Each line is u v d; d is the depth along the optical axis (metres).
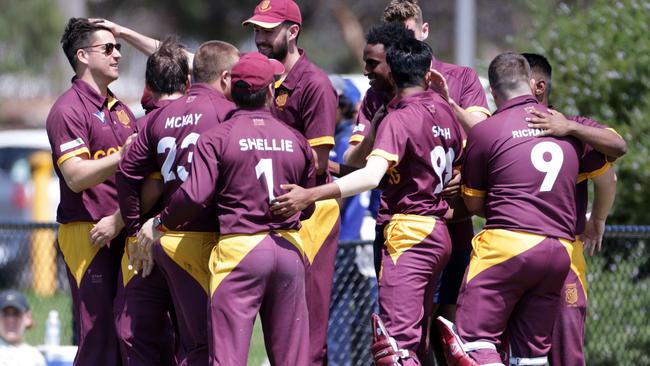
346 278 29.67
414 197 22.36
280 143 21.34
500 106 22.64
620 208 32.59
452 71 24.89
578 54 34.12
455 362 21.97
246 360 20.88
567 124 22.12
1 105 102.44
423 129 22.08
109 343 24.14
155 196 22.83
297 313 21.55
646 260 30.44
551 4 37.97
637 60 33.31
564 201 21.97
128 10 119.00
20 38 92.19
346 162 24.72
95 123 23.88
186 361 22.34
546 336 22.41
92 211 23.97
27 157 64.00
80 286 24.09
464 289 22.23
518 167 21.86
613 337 30.61
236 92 21.53
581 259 23.61
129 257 22.78
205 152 21.08
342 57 111.00
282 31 23.66
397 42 22.70
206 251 21.95
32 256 36.72
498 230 21.89
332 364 29.64
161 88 23.33
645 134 32.50
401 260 22.23
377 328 22.05
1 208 62.50
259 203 21.06
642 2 34.38
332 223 24.41
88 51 24.08
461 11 58.25
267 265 20.97
